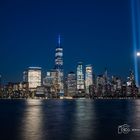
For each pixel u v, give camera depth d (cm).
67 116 14050
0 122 10888
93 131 8050
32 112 17712
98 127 9056
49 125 9744
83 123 10406
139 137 6719
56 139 6700
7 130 8331
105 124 9969
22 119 12325
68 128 8825
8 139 6725
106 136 7038
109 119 12000
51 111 18775
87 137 6962
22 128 8844
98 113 16238
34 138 6844
